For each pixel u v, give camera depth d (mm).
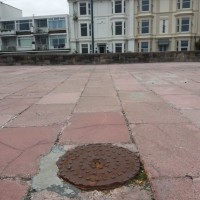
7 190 2098
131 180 2213
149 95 5969
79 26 39125
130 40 37406
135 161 2535
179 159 2561
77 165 2480
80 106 4957
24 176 2312
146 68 14156
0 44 47531
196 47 35062
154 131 3408
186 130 3420
